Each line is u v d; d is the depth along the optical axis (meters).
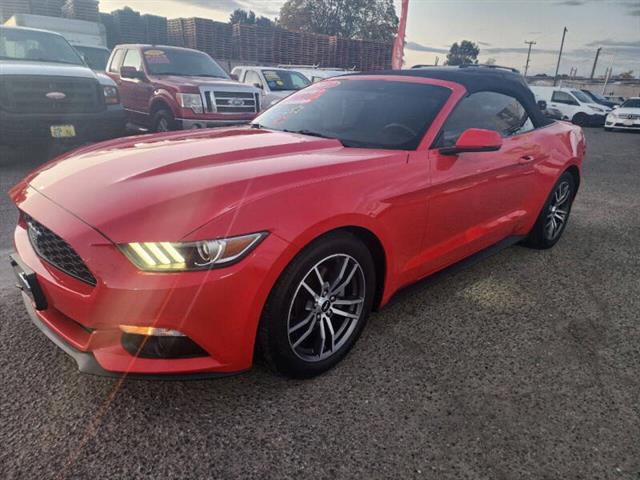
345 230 2.29
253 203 1.97
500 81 3.59
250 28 19.98
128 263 1.82
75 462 1.81
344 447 1.93
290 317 2.15
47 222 2.02
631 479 1.83
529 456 1.92
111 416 2.05
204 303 1.85
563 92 20.92
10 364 2.36
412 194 2.56
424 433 2.02
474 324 2.94
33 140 6.38
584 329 2.94
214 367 1.98
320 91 3.57
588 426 2.10
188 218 1.86
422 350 2.63
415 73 3.47
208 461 1.84
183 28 19.52
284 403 2.17
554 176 3.95
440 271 3.11
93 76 6.85
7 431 1.94
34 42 7.33
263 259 1.93
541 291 3.45
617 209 6.05
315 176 2.23
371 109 3.13
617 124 18.34
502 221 3.51
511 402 2.24
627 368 2.55
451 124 2.99
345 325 2.46
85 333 2.03
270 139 2.86
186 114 7.82
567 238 4.74
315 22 46.09
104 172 2.26
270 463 1.84
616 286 3.60
